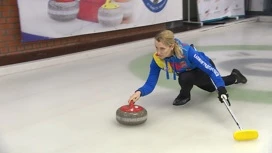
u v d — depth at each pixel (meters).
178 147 2.14
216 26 7.99
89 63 4.77
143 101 3.05
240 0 9.41
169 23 7.68
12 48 4.79
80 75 4.10
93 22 5.55
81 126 2.53
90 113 2.80
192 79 2.77
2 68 4.19
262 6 9.95
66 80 3.88
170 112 2.77
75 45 5.52
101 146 2.20
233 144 2.17
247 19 9.13
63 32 5.14
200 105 2.92
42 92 3.44
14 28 4.76
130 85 3.60
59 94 3.35
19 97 3.29
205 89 3.09
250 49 5.42
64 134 2.40
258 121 2.53
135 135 2.34
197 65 2.53
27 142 2.29
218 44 5.96
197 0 8.09
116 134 2.37
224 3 8.84
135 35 6.54
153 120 2.60
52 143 2.27
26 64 4.41
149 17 6.66
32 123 2.62
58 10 4.99
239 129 2.28
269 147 2.12
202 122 2.54
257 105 2.88
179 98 2.94
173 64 2.64
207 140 2.24
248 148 2.11
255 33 7.25
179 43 2.54
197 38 6.74
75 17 5.24
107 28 5.82
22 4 4.59
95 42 5.78
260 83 3.52
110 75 4.05
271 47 5.57
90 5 5.43
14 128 2.54
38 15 4.78
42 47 5.14
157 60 2.59
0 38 4.64
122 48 5.68
